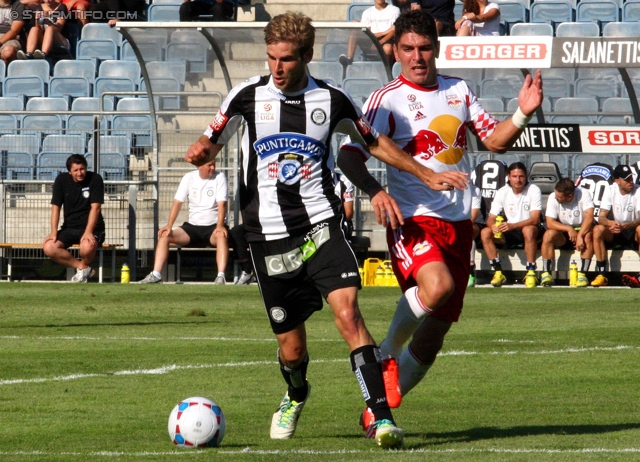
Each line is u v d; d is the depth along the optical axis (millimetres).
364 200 44844
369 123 14148
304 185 12422
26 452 11438
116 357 20594
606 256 41375
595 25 56344
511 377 18078
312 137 12438
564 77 50500
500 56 42594
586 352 21453
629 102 49500
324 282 12188
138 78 57312
